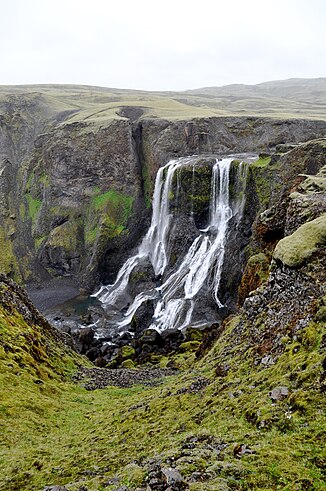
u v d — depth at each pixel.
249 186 74.88
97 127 108.88
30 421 21.17
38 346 33.38
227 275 68.94
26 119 156.12
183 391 20.95
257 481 9.08
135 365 44.22
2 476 14.96
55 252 101.56
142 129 109.44
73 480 13.41
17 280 99.25
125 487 9.88
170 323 65.81
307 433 11.08
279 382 14.63
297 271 21.58
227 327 30.75
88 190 107.19
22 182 125.69
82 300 85.44
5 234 109.12
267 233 36.59
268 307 22.86
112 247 97.38
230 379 19.08
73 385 30.17
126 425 19.16
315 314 17.73
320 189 33.44
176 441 13.73
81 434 19.98
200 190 82.88
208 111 140.25
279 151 81.31
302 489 8.65
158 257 86.88
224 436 12.59
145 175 106.19
